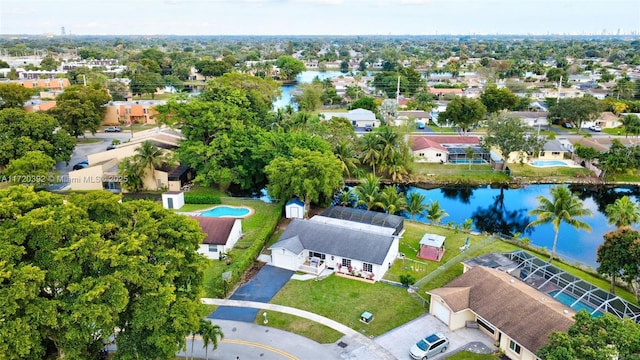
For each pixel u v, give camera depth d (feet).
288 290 149.69
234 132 245.45
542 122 413.39
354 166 269.85
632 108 433.48
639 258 132.26
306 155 215.10
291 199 219.82
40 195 94.68
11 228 83.20
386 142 281.54
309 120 291.58
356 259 157.38
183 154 242.37
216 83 291.58
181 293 99.96
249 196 255.50
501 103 401.29
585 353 83.51
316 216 198.18
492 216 236.84
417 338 125.18
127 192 247.50
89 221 91.97
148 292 89.71
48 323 79.10
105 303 83.76
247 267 163.12
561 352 85.05
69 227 86.94
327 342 123.75
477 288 132.87
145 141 255.70
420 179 286.25
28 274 77.66
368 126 401.08
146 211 102.78
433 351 117.08
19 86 368.07
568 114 379.76
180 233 101.96
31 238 84.12
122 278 86.79
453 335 126.31
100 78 547.90
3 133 254.88
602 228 220.84
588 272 170.09
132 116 418.10
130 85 539.70
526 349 110.11
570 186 283.59
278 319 134.00
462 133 374.84
